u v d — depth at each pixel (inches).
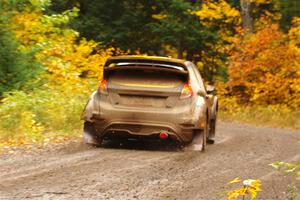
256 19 1546.5
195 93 499.2
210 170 388.5
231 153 486.3
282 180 354.3
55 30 776.3
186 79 497.0
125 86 495.2
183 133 490.9
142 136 494.3
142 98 494.9
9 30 669.3
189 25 1430.9
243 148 528.7
